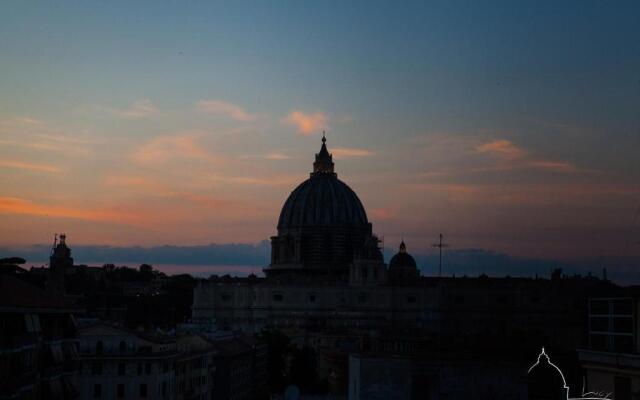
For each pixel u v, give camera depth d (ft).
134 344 478.59
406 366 293.64
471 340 358.23
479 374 292.61
